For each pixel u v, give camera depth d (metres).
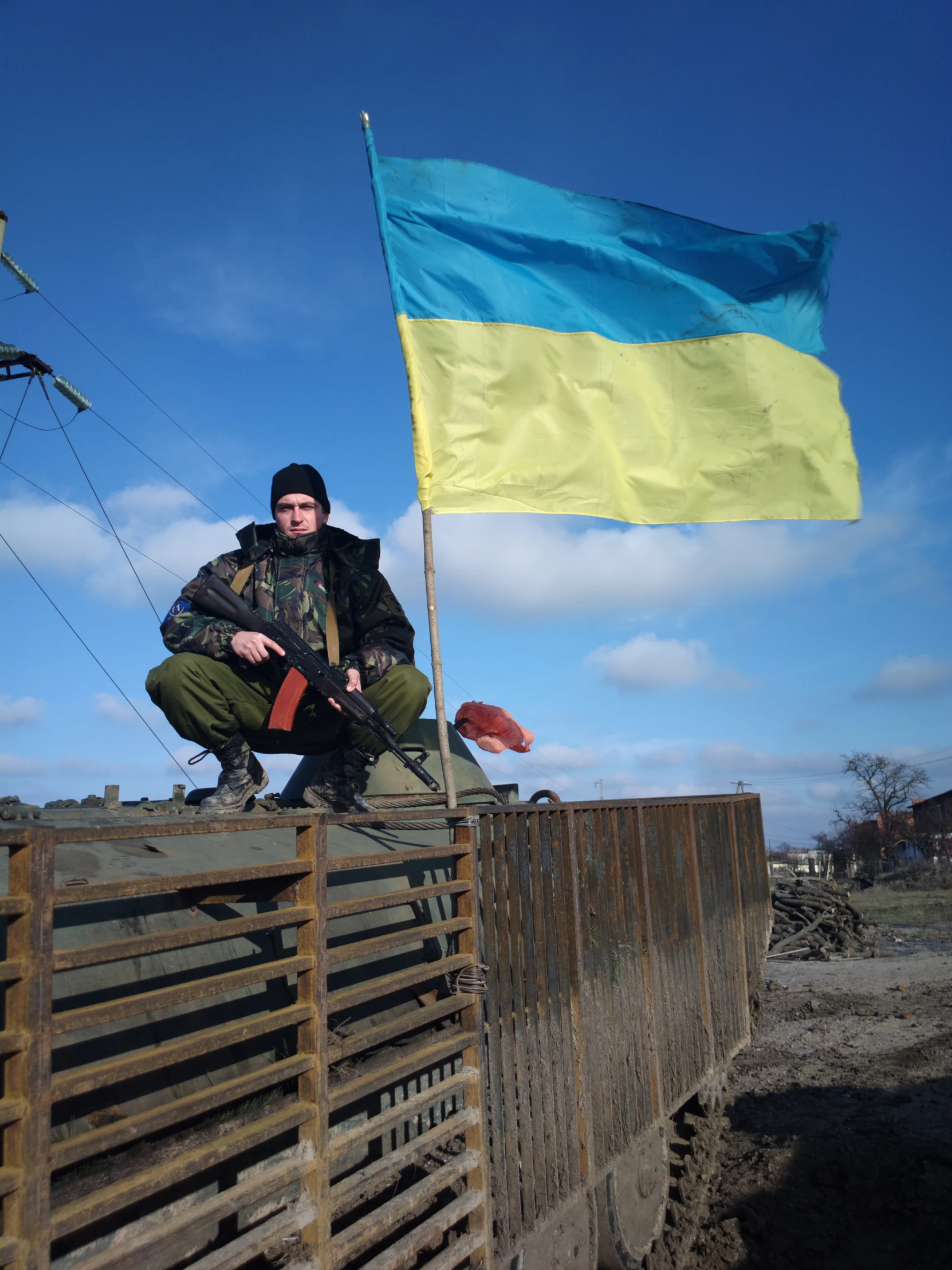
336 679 3.70
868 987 12.13
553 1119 3.48
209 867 2.54
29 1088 1.54
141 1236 1.74
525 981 3.41
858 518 4.67
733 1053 5.95
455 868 3.11
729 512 4.49
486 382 3.98
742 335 4.46
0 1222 1.52
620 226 4.37
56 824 2.70
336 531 4.18
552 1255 3.54
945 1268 4.72
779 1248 5.00
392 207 3.91
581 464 4.13
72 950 1.66
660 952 4.88
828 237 4.56
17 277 7.35
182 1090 2.06
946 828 42.69
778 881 18.50
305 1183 2.17
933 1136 6.33
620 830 4.57
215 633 3.64
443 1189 2.80
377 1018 2.83
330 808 3.99
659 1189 4.80
